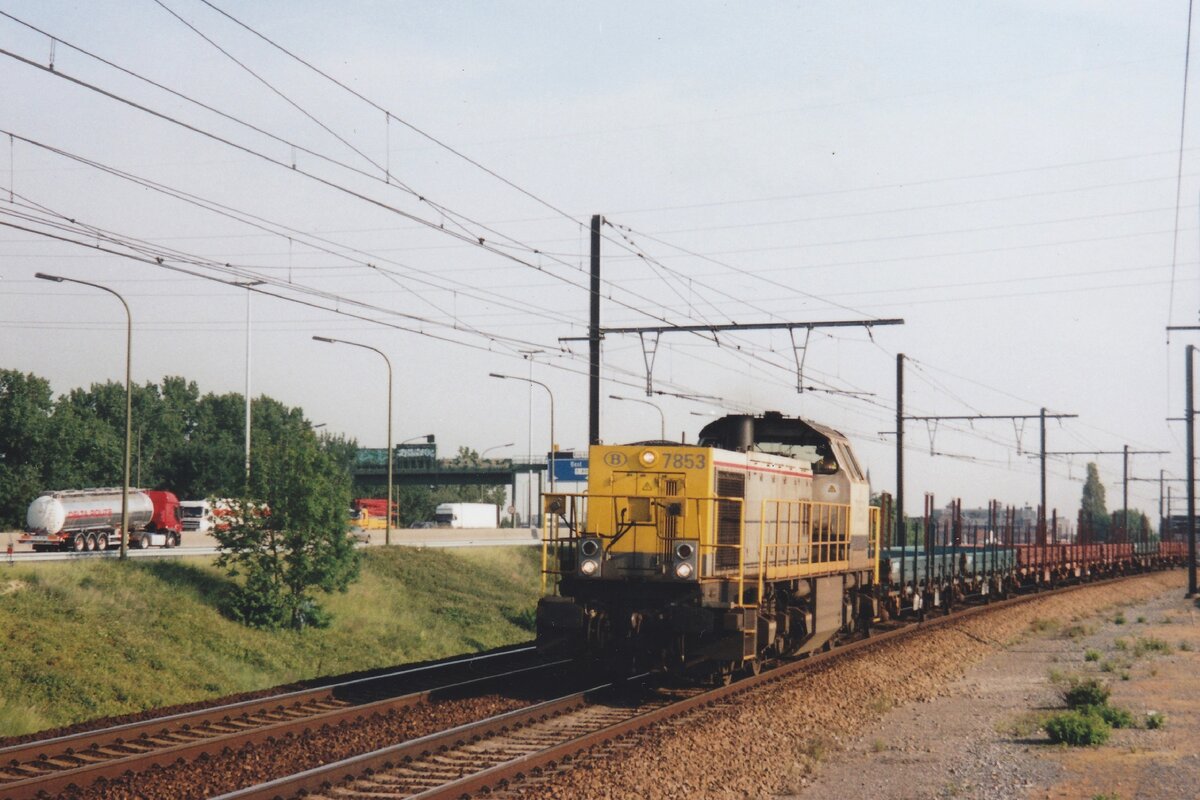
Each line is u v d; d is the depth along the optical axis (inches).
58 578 1117.1
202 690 989.8
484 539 2832.2
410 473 3865.7
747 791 500.4
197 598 1230.9
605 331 1131.9
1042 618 1491.1
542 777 493.7
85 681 911.7
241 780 485.4
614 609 733.3
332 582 1296.8
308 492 1280.8
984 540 1761.8
